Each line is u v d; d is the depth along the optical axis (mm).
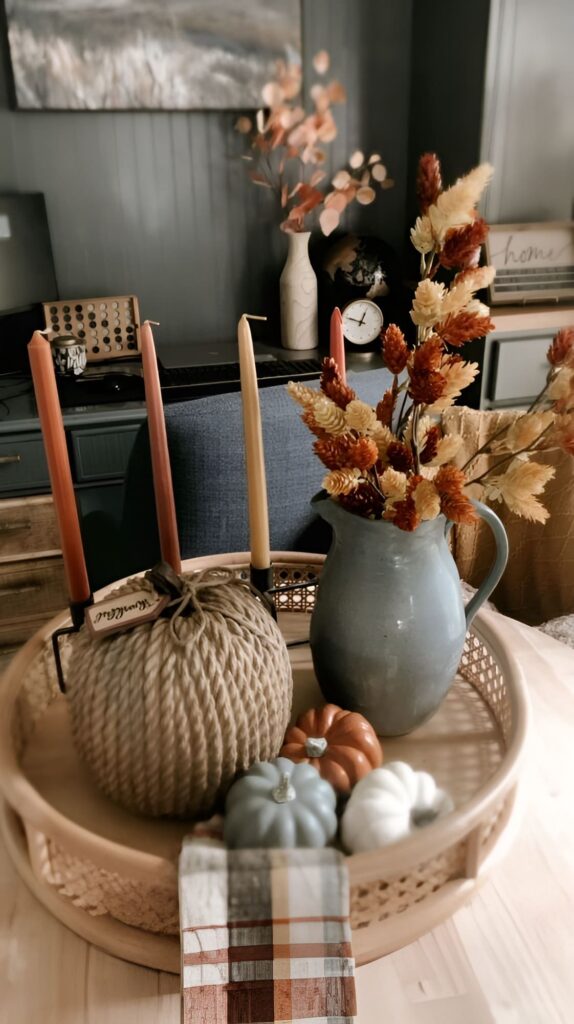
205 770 548
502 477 587
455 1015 486
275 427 996
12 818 629
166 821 602
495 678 735
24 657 707
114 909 545
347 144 2264
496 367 1990
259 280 2326
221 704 535
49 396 613
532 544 1254
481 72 1873
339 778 598
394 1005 494
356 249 2146
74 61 1956
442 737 702
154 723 527
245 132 2166
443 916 546
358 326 2168
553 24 1860
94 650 561
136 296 2238
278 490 1052
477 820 524
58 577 1901
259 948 479
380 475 628
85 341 2117
